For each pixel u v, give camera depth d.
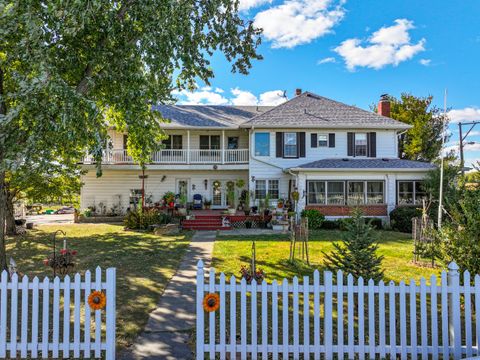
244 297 3.82
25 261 9.16
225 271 7.98
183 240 13.02
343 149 20.53
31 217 27.55
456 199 6.34
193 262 9.01
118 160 20.83
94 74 6.86
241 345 3.75
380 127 20.25
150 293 6.37
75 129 5.61
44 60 5.26
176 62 7.54
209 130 22.69
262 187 20.47
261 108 26.31
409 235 14.62
